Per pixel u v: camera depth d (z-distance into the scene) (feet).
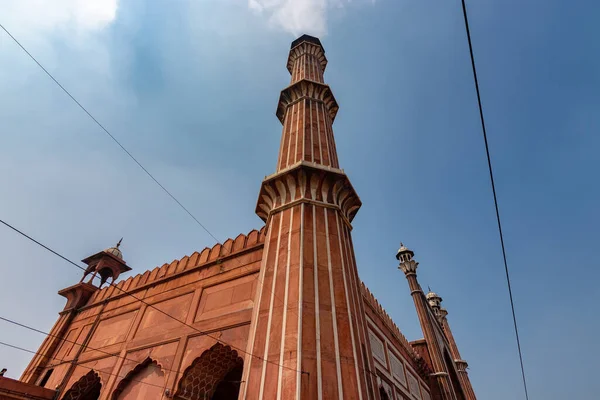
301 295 18.86
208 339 27.09
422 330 60.95
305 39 49.60
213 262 33.71
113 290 41.73
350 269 22.71
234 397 30.35
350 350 17.72
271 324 18.71
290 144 31.35
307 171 25.76
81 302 44.29
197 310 30.25
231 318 27.37
